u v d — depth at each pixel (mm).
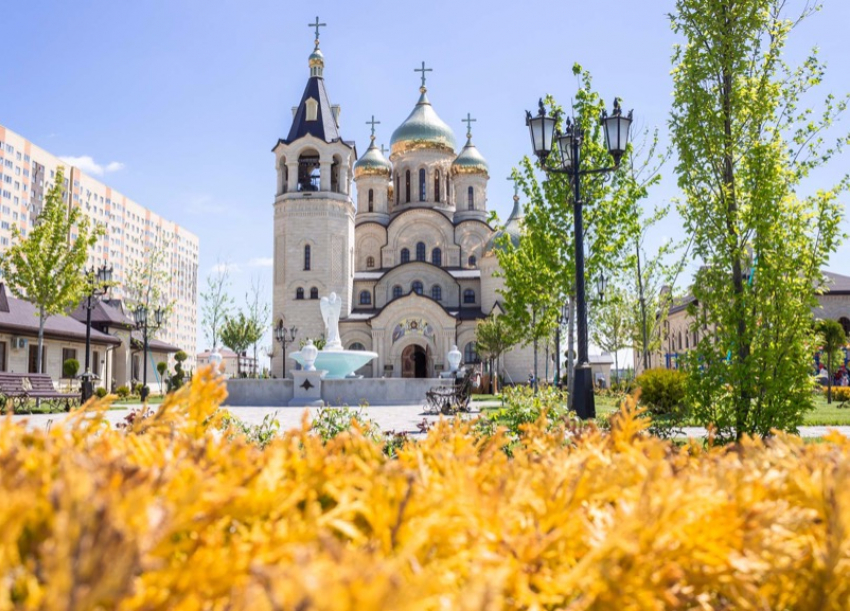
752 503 2184
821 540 2203
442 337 52219
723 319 9047
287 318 51844
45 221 33750
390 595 1254
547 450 3211
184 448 2500
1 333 33156
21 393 23516
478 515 2010
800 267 8734
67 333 37312
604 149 19406
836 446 3254
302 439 2832
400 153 61438
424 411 22219
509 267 27891
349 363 28188
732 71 10289
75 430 2857
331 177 53469
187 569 1549
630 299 38750
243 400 26688
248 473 2033
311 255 52031
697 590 1980
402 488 2047
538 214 20375
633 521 1897
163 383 50312
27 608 1265
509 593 1834
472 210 61094
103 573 1298
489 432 7199
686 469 2705
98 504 1439
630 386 21016
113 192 107000
